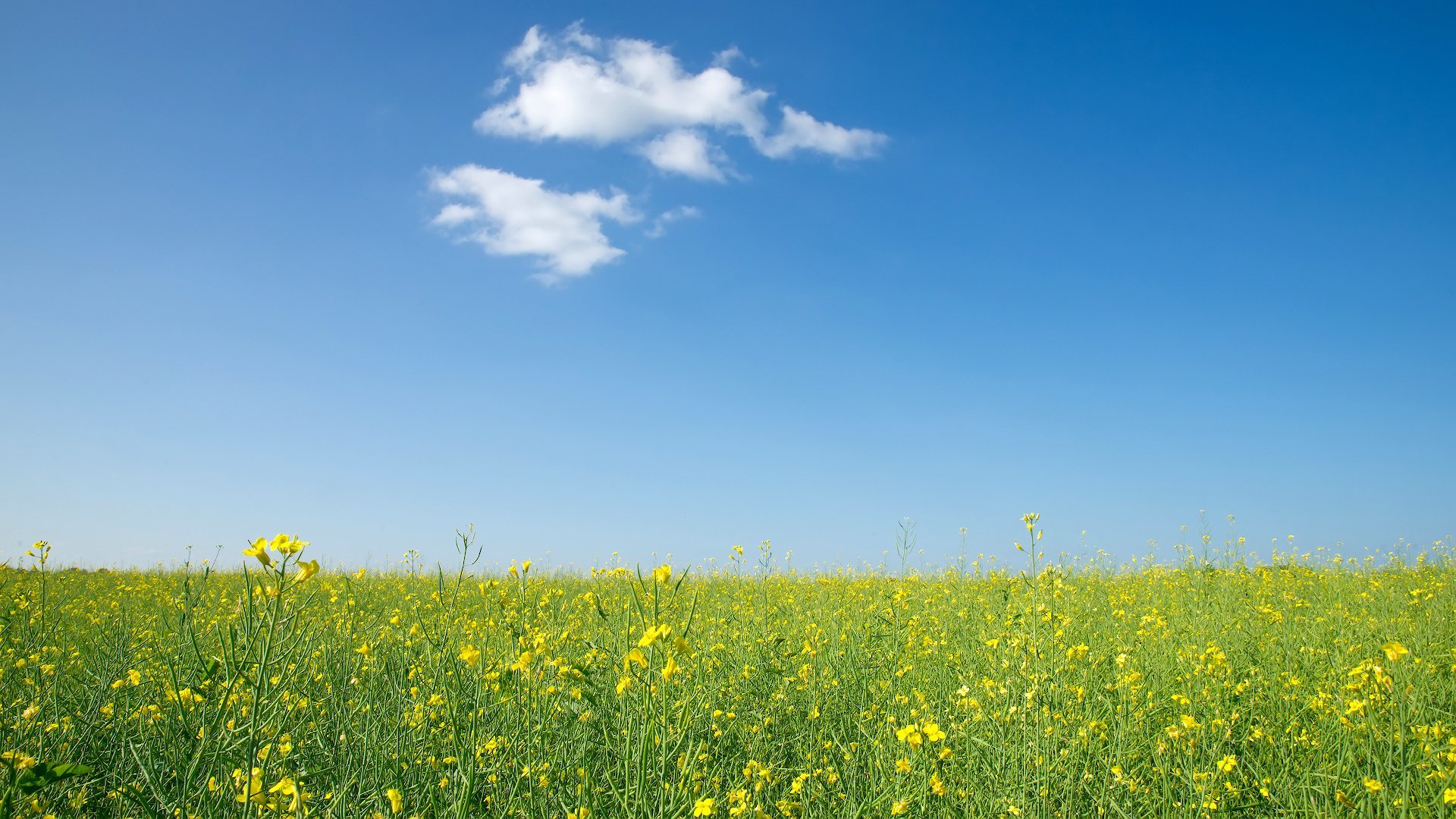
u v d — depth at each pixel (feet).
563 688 14.08
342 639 21.81
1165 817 12.50
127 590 36.91
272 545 9.74
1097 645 21.88
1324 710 15.69
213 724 10.44
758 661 21.11
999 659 18.57
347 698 17.42
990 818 12.74
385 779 12.98
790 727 17.35
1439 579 34.91
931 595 34.30
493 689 13.94
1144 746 15.14
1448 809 11.46
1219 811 12.75
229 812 10.44
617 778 12.34
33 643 19.07
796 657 20.72
